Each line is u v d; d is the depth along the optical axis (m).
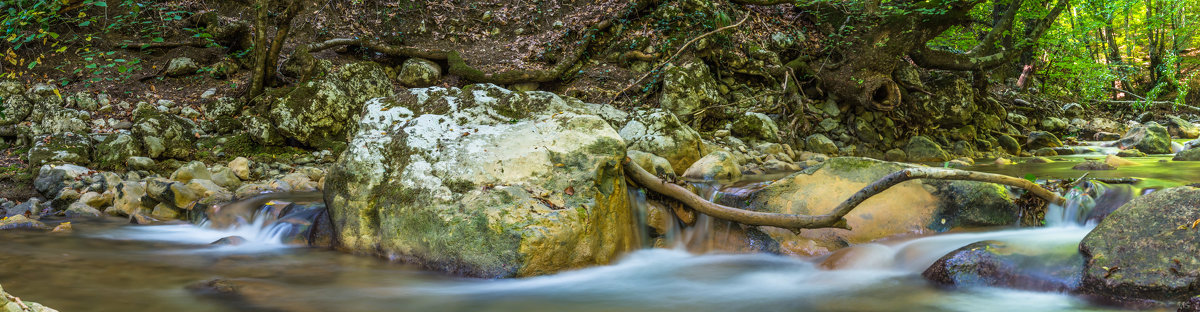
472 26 12.21
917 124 12.00
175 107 8.84
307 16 11.46
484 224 4.21
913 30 10.94
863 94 11.27
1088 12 15.34
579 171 4.58
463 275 4.23
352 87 9.31
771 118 11.27
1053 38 15.81
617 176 4.76
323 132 8.82
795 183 5.43
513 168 4.55
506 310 3.66
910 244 4.69
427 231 4.42
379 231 4.74
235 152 8.28
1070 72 17.19
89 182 6.90
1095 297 3.42
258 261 4.67
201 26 10.57
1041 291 3.62
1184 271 3.25
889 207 5.18
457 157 4.68
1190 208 3.61
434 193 4.51
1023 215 5.05
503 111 5.21
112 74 9.34
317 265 4.53
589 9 12.18
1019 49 13.77
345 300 3.80
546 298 3.87
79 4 6.15
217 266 4.51
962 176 4.76
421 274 4.32
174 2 10.77
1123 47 21.45
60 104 8.35
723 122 10.88
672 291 4.04
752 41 11.91
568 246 4.25
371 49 10.91
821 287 4.06
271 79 9.49
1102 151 12.40
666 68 10.80
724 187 5.76
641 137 8.59
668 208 5.21
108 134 7.92
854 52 11.49
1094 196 5.04
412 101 5.44
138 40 10.14
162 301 3.68
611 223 4.59
